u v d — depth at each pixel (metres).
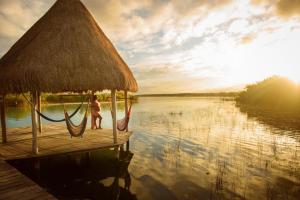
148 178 7.00
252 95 39.62
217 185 6.35
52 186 6.89
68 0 9.62
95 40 9.01
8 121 20.36
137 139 12.75
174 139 12.52
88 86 7.78
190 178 6.89
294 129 14.83
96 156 9.66
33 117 7.30
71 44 8.36
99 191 6.41
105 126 17.61
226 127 16.09
